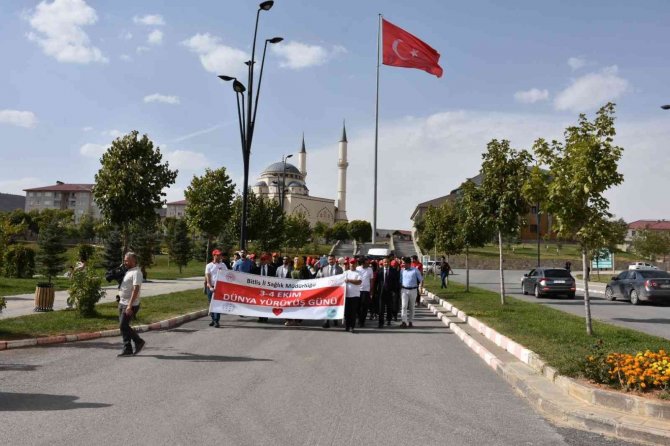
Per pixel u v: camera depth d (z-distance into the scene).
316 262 19.23
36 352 9.40
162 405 5.98
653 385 5.97
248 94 19.92
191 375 7.59
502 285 19.03
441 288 28.78
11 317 13.04
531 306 17.81
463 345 11.00
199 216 31.97
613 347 9.12
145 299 18.53
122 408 5.84
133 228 41.81
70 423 5.28
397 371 8.14
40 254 35.44
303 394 6.59
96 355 9.16
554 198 11.41
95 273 13.73
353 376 7.70
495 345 10.33
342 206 146.00
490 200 19.23
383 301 14.33
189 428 5.17
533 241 92.12
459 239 27.75
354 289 13.16
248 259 15.62
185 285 27.66
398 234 126.81
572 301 23.44
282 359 8.98
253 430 5.14
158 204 17.67
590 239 10.95
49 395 6.38
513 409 6.11
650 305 21.42
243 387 6.90
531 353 8.40
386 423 5.45
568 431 5.34
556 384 6.86
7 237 17.66
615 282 23.47
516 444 4.91
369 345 10.77
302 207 125.69
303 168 155.38
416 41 25.34
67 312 14.36
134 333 9.16
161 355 9.21
